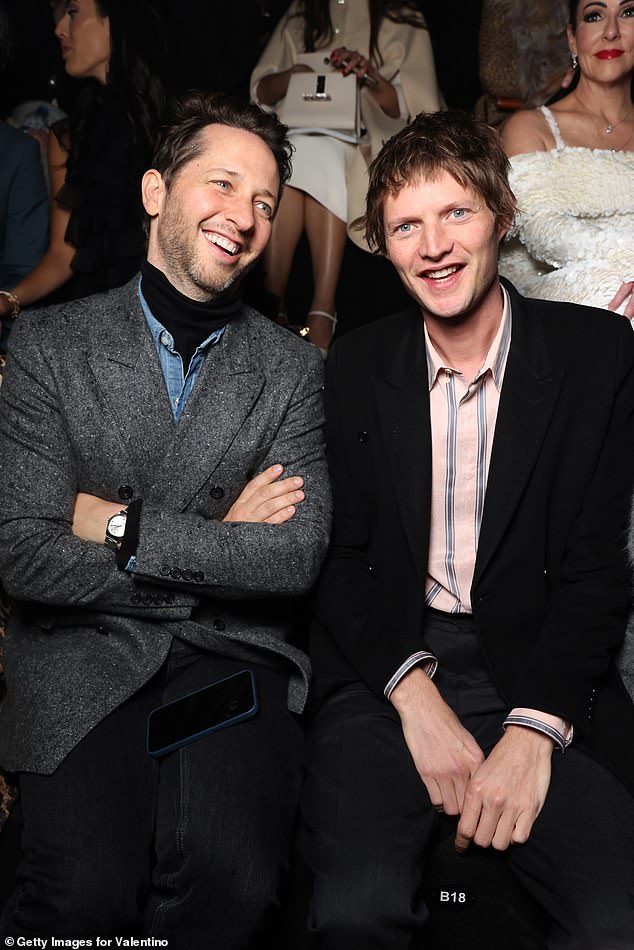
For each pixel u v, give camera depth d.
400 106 3.81
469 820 1.86
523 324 2.13
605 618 2.03
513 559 2.06
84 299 2.26
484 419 2.11
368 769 1.95
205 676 2.13
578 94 3.25
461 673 2.14
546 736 1.92
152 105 3.26
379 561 2.18
